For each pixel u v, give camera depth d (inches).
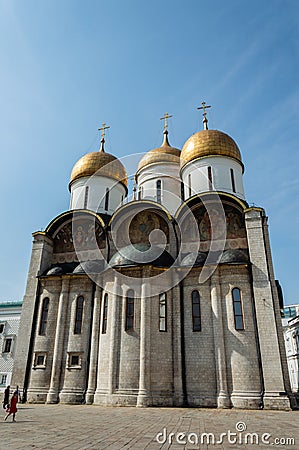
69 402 990.4
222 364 914.1
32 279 1197.1
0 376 1550.2
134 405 885.2
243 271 998.4
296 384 1747.0
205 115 1445.6
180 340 971.3
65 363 1052.5
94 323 1059.3
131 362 929.5
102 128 1610.5
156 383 914.7
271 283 981.2
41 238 1256.2
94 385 994.1
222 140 1296.8
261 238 1023.6
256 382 884.6
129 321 976.9
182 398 910.4
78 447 367.9
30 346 1106.1
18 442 394.6
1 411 778.2
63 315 1103.0
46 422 588.7
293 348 1812.3
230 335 944.9
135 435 451.2
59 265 1229.1
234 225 1123.3
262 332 920.3
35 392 1035.3
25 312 1154.0
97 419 633.6
